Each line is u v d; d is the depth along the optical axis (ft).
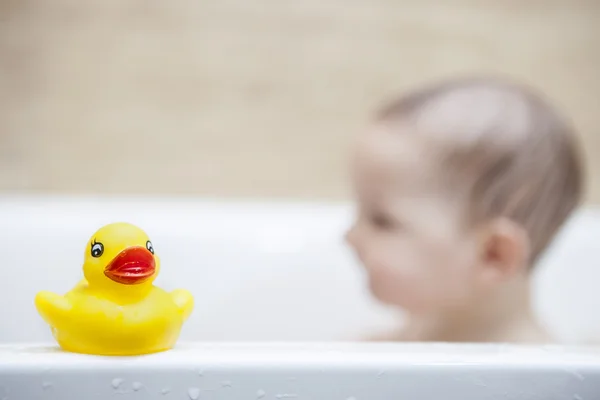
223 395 1.35
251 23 5.46
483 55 5.74
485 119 3.42
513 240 3.34
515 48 5.78
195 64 5.40
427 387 1.38
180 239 4.21
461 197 3.37
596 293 4.30
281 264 4.31
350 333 4.25
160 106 5.35
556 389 1.40
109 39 5.28
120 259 1.44
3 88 5.11
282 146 5.50
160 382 1.34
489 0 5.74
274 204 4.82
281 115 5.49
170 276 4.15
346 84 5.56
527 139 3.40
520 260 3.39
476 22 5.73
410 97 3.76
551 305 4.25
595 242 4.38
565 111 5.83
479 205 3.35
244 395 1.35
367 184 3.56
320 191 5.53
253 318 4.21
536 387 1.40
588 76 5.87
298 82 5.51
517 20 5.79
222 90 5.43
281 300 4.26
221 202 5.32
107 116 5.28
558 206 3.50
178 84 5.38
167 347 1.47
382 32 5.61
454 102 3.51
